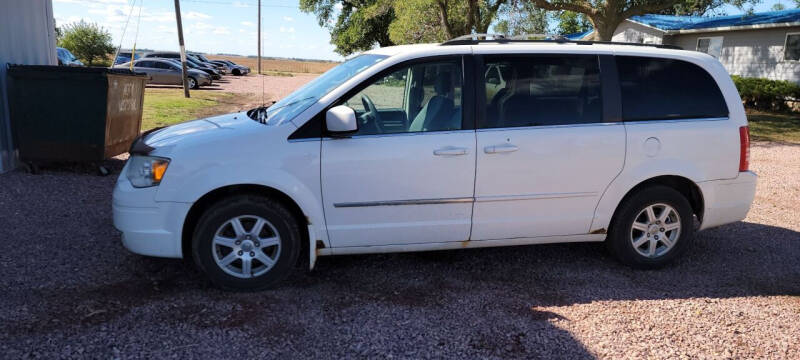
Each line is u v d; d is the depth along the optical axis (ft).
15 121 23.52
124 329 10.71
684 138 14.11
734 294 13.38
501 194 13.35
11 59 23.75
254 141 12.32
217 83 104.32
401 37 79.25
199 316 11.38
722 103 14.55
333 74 14.85
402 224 13.09
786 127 51.52
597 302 12.68
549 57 13.73
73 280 12.90
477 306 12.30
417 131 13.01
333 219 12.76
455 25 74.84
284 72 195.00
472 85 13.24
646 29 79.56
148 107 51.72
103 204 19.48
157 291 12.51
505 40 14.12
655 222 14.49
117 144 24.85
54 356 9.65
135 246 12.39
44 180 22.54
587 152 13.58
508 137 13.19
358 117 12.92
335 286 13.16
